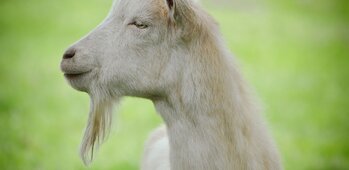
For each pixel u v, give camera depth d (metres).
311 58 25.41
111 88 6.64
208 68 6.34
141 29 6.47
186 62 6.37
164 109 6.57
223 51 6.54
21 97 17.70
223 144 6.29
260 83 20.44
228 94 6.37
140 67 6.50
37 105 16.97
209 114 6.32
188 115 6.38
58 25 29.44
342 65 24.66
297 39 28.78
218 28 6.65
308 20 33.03
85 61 6.61
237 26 30.30
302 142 14.44
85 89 6.79
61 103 17.30
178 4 6.24
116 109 6.90
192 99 6.34
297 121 16.36
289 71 22.80
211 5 34.66
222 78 6.37
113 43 6.58
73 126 15.15
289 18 33.00
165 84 6.45
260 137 6.62
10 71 20.98
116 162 12.51
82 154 7.13
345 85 21.12
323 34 30.00
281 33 29.67
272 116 16.62
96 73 6.64
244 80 6.75
